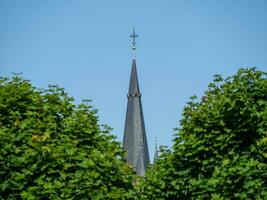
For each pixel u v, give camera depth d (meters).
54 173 13.44
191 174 15.69
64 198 12.88
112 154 15.59
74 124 15.38
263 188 13.62
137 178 16.66
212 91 16.34
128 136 59.62
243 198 13.77
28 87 15.60
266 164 13.80
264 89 15.18
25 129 13.98
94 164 14.23
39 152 13.16
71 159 13.96
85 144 15.52
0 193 12.32
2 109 14.49
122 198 14.97
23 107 14.95
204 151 15.46
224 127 15.08
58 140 14.64
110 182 14.88
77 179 13.29
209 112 15.66
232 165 14.30
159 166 16.95
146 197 16.44
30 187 12.48
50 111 15.43
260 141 13.95
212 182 14.05
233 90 15.50
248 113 14.78
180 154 15.76
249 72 15.66
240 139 15.00
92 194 13.71
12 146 12.94
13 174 12.48
